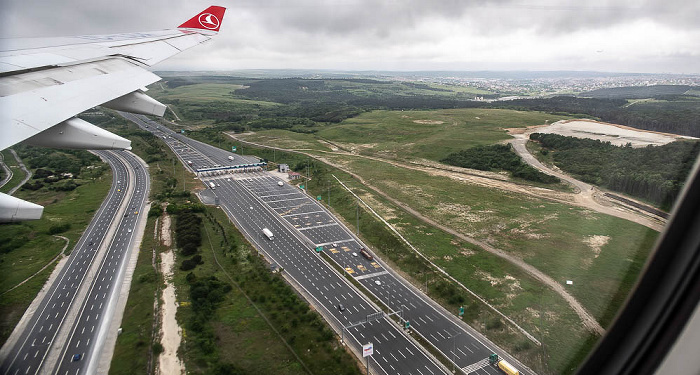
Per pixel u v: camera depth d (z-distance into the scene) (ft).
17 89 56.49
